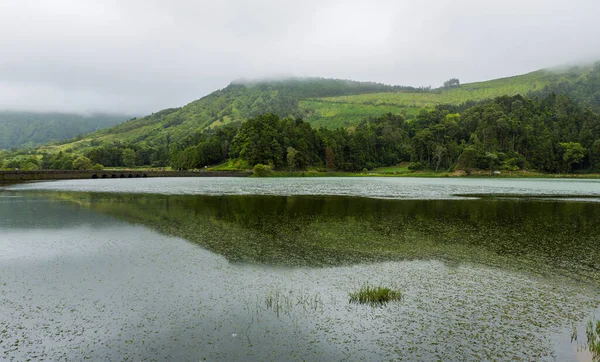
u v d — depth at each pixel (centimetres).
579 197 5438
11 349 1014
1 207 3838
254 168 14875
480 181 11400
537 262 1880
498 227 2872
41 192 5900
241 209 3825
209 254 1962
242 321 1183
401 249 2130
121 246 2122
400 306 1305
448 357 991
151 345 1038
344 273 1670
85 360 966
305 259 1891
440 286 1513
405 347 1038
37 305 1291
